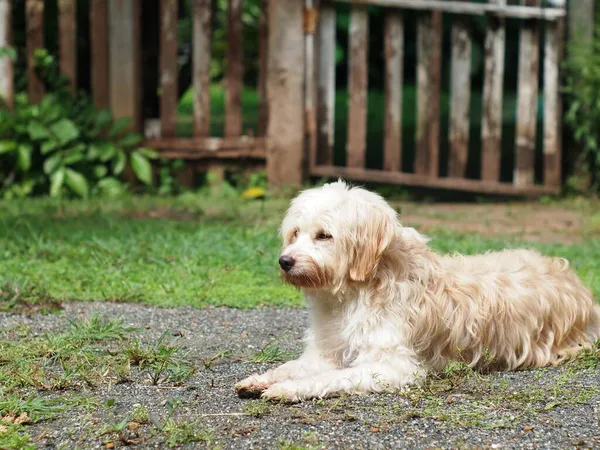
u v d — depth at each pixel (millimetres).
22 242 8266
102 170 11938
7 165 11961
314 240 5062
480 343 5199
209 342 5770
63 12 12141
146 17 13328
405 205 12109
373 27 17328
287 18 12039
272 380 4738
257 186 12375
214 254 8117
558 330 5492
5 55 11766
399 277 5062
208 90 12336
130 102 12258
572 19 12453
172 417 4352
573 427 4195
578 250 8781
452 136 12516
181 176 12492
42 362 5184
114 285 7094
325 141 12469
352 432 4137
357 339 5000
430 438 4070
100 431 4152
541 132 15758
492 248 8703
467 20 12375
